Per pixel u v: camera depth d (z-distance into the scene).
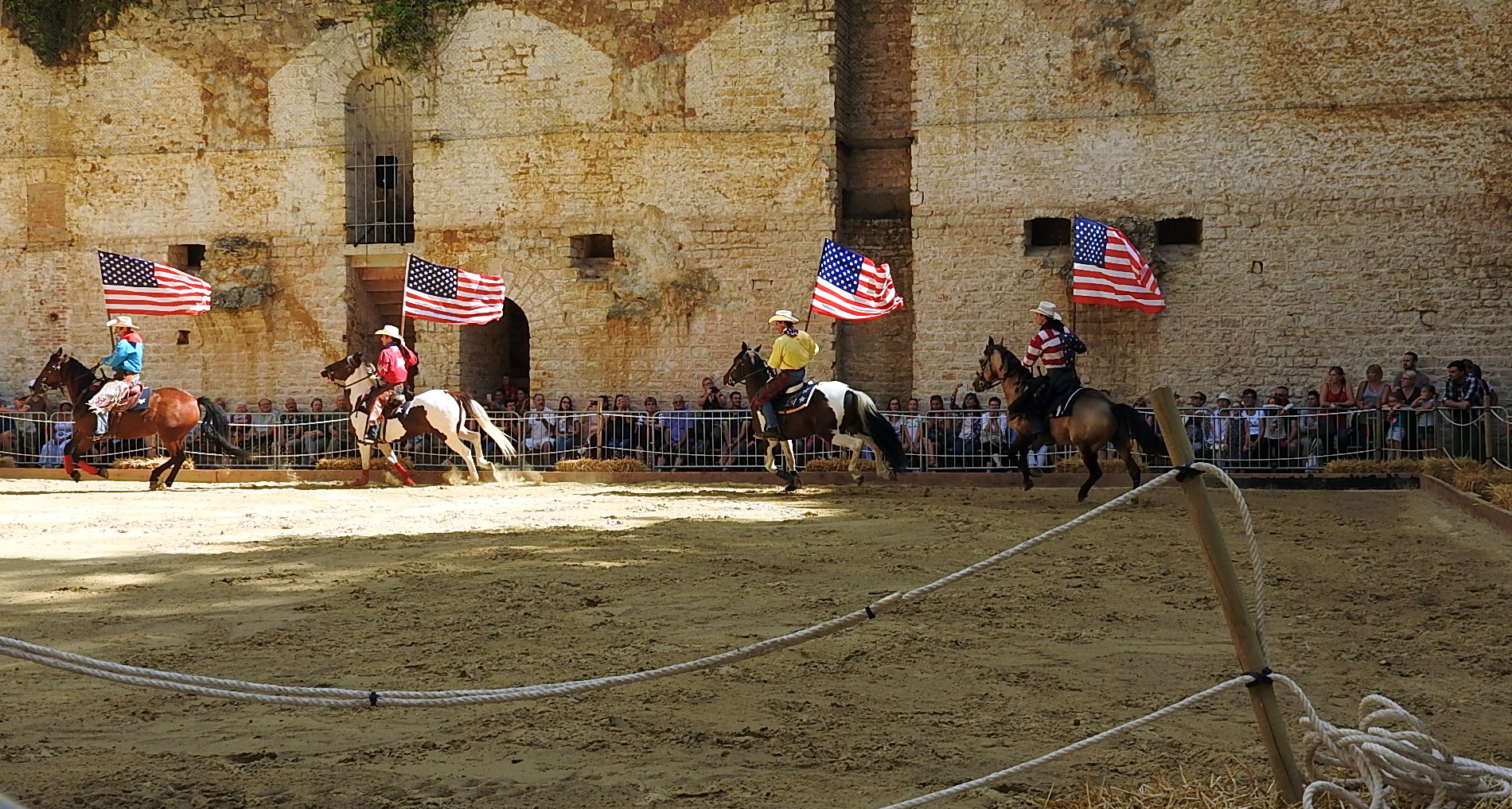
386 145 31.44
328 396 29.89
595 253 29.86
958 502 19.00
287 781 5.98
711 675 7.93
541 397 27.84
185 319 30.44
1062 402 18.62
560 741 6.58
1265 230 26.11
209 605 10.33
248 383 30.27
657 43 28.52
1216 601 10.39
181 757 6.36
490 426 24.14
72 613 10.08
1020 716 7.02
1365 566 12.20
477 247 29.33
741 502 19.39
